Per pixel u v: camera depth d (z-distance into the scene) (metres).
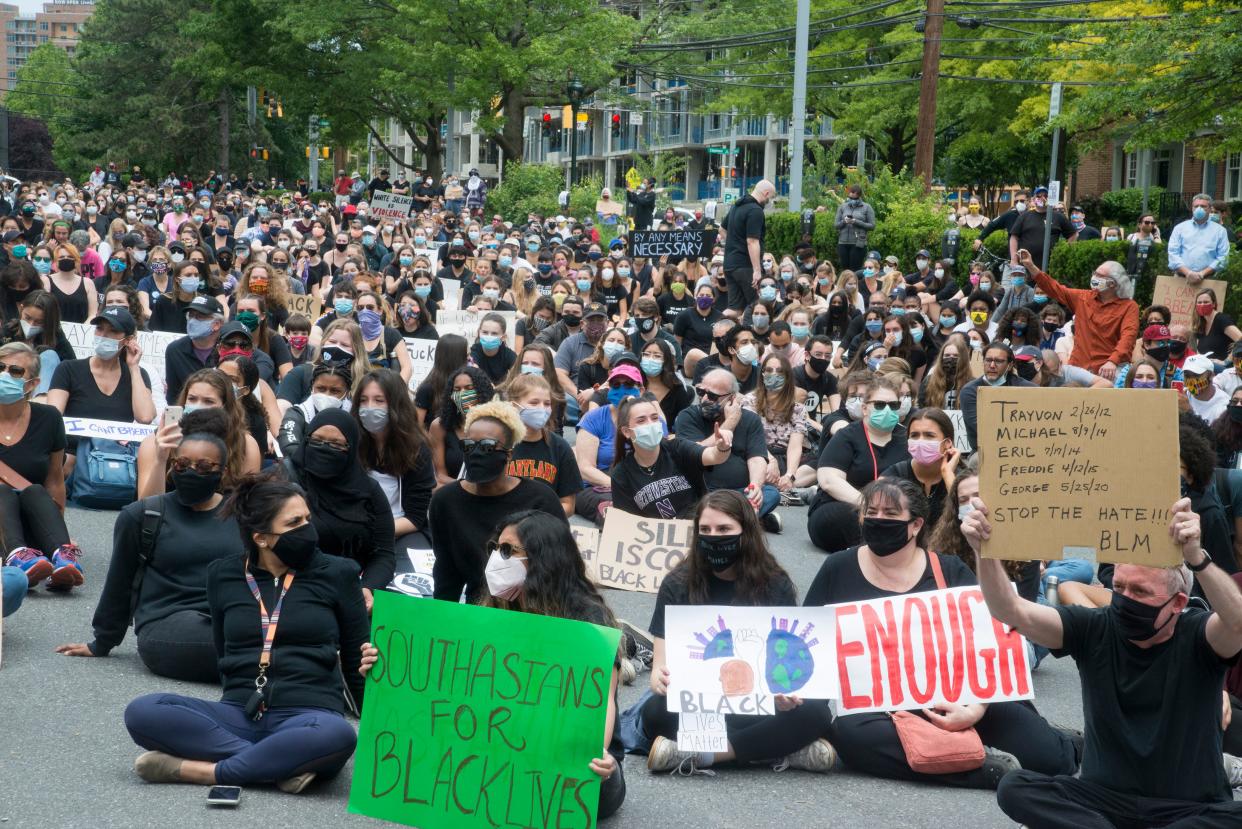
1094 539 4.60
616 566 9.19
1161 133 21.92
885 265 23.31
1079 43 32.66
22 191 40.31
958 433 12.41
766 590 6.24
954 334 13.59
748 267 18.50
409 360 13.66
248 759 5.61
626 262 20.80
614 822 5.55
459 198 45.88
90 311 15.66
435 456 10.22
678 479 9.62
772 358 12.85
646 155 73.44
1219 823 4.80
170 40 72.50
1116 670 4.94
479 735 5.26
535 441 8.98
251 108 75.00
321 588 5.88
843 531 10.60
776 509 12.59
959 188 49.59
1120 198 37.31
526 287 19.88
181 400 7.93
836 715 6.34
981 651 6.26
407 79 50.94
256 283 15.17
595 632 5.17
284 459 7.46
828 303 18.62
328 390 8.84
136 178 65.50
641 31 51.66
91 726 6.36
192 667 6.98
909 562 6.46
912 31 42.78
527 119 97.62
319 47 58.09
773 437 12.96
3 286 13.80
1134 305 15.45
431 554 8.30
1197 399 11.39
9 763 5.86
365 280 13.69
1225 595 4.60
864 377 11.75
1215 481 7.40
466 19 48.88
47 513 8.55
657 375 12.26
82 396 10.98
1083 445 4.60
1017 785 5.09
